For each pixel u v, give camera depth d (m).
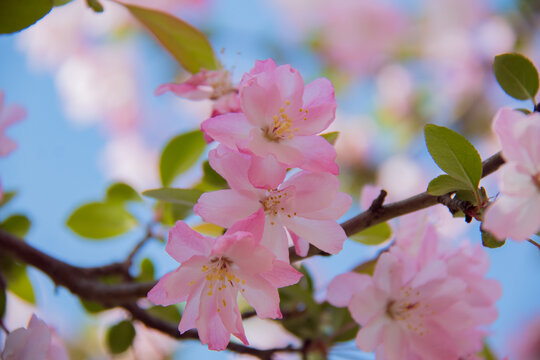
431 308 0.52
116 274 0.60
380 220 0.49
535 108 0.49
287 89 0.48
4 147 0.56
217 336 0.48
